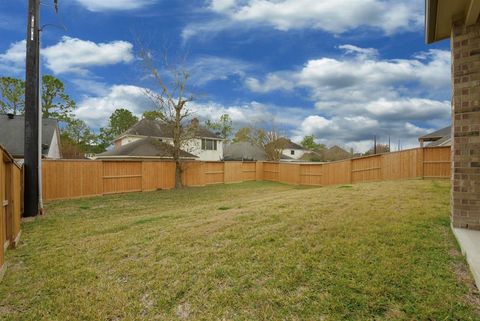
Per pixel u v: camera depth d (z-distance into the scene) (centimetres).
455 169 379
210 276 326
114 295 309
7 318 284
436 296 242
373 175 1391
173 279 330
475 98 367
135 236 512
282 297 270
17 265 421
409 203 573
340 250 348
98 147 3972
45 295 324
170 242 453
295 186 1822
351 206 582
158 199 1209
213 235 466
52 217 811
